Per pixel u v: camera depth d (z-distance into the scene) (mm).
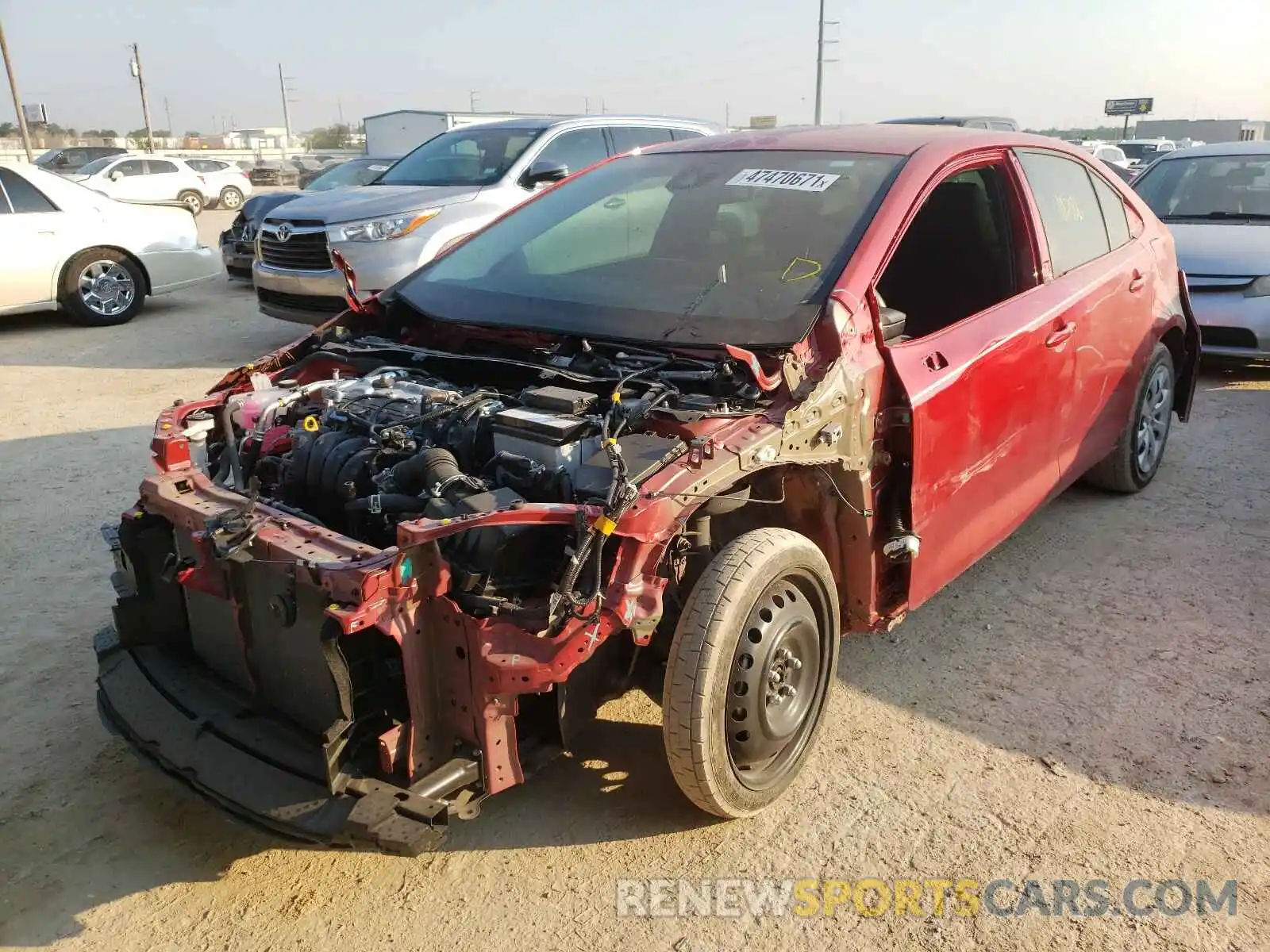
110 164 27125
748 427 2818
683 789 2816
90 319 10875
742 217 3689
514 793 3117
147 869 2848
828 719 3484
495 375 3555
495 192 8656
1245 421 6785
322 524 2928
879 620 3389
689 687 2670
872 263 3248
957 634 4051
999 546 4840
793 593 2957
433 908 2680
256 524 2730
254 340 10203
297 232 8516
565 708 2744
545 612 2516
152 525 3068
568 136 9195
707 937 2572
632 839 2920
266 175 43156
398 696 2633
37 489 5793
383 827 2350
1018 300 3854
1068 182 4469
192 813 3080
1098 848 2854
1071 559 4695
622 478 2496
